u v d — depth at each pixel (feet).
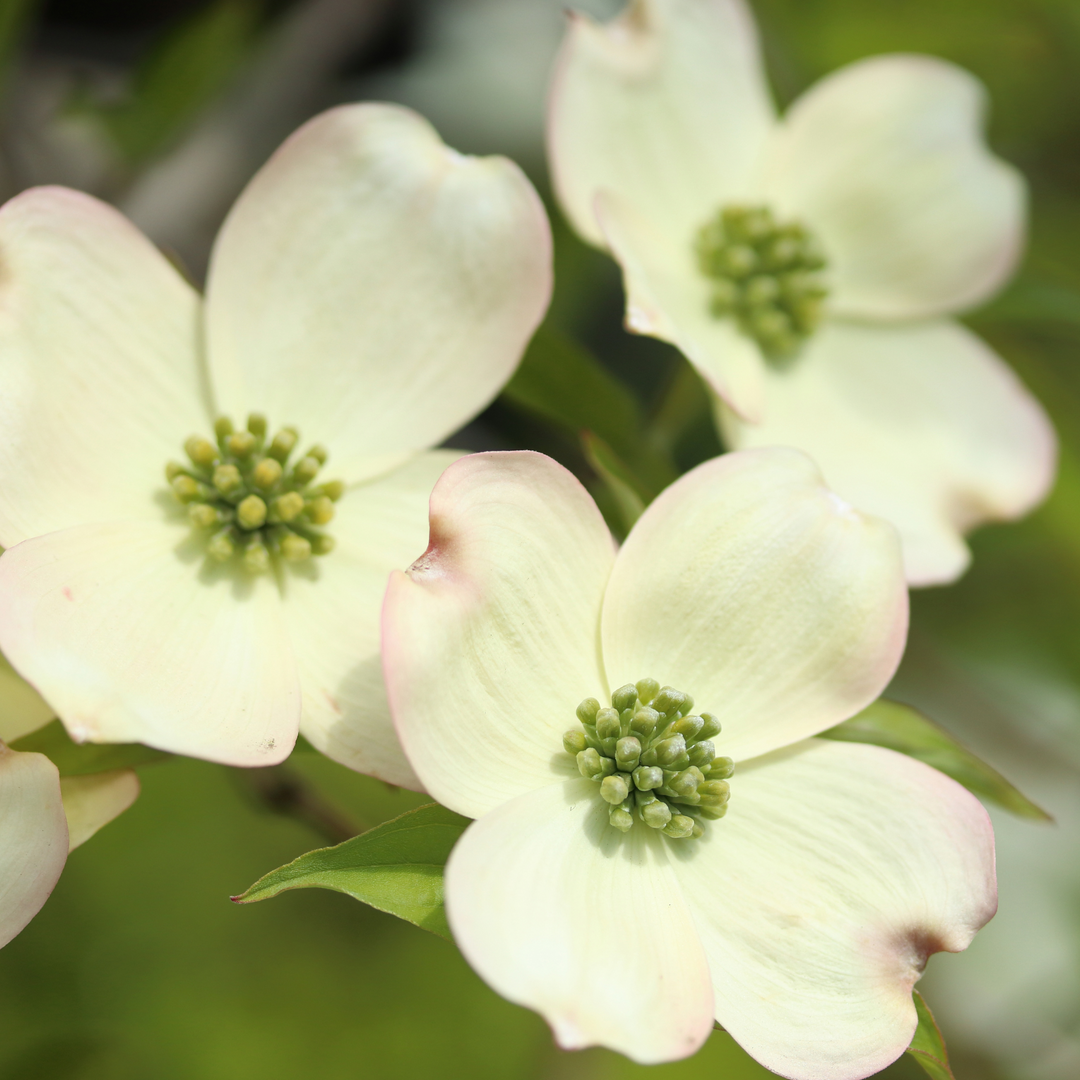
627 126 2.04
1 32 2.10
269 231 1.90
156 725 1.81
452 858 1.76
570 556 1.84
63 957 2.27
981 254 2.09
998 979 2.38
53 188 1.86
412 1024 2.32
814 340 2.08
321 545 1.89
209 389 1.90
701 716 1.86
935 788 1.84
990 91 2.26
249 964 2.33
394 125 1.91
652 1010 1.78
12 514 1.83
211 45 2.16
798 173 2.09
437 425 1.91
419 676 1.79
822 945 1.83
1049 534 2.19
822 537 1.86
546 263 1.90
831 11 2.26
